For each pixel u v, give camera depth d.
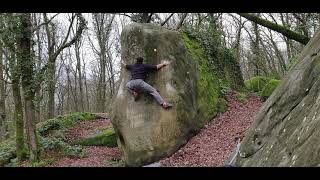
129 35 12.43
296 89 8.44
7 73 12.16
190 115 11.91
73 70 40.75
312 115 7.33
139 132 11.07
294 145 7.20
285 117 8.23
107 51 37.94
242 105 15.55
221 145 10.98
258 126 8.75
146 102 11.41
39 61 12.11
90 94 48.72
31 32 11.81
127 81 11.91
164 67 11.89
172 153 11.02
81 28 14.92
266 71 27.72
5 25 11.43
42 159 11.69
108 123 19.09
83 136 16.12
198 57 14.88
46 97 24.08
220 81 15.96
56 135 16.20
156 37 12.24
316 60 8.52
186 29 16.38
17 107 12.05
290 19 22.17
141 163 10.75
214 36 17.75
